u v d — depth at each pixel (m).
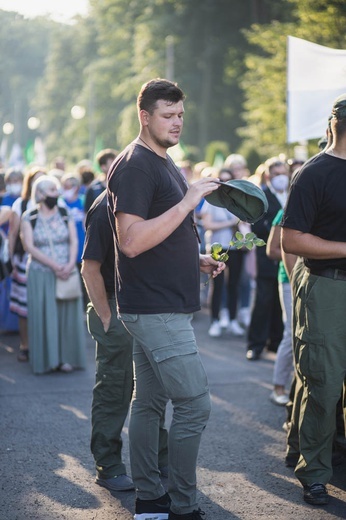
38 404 6.71
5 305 9.88
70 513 4.45
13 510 4.48
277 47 21.80
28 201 8.52
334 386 4.50
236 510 4.47
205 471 5.09
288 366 6.65
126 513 4.46
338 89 6.57
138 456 4.32
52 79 78.88
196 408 4.06
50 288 7.80
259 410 6.51
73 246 7.91
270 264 8.35
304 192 4.43
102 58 64.44
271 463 5.24
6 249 9.17
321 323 4.47
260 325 8.48
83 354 8.02
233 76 43.62
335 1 17.36
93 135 61.84
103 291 4.65
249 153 28.00
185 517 4.14
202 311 11.88
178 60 45.66
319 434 4.56
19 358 8.48
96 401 4.83
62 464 5.22
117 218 3.94
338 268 4.46
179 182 4.18
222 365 8.23
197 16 44.56
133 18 51.28
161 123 3.99
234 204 4.16
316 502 4.53
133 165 3.95
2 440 5.72
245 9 43.62
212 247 4.43
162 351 4.03
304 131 6.75
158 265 4.02
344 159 4.43
